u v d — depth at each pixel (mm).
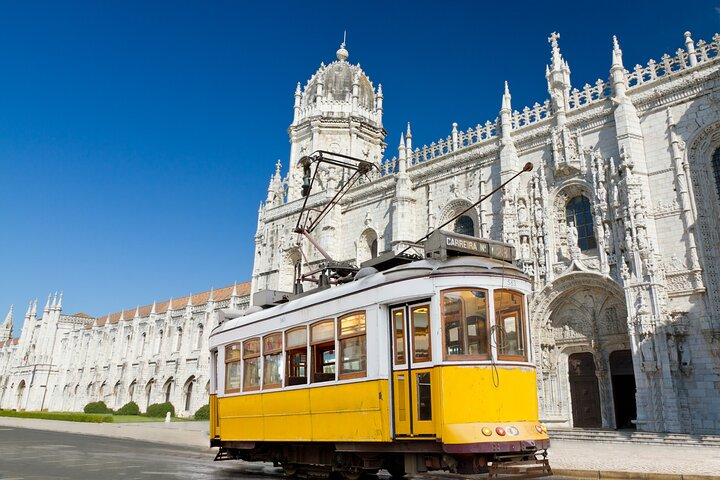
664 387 28641
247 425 18375
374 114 58906
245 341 19266
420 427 13094
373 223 47906
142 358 81750
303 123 57562
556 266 35219
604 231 33188
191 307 76438
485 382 13133
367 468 14852
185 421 59312
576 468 18344
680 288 30297
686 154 31562
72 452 26422
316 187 53938
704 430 28047
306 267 51406
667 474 16484
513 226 37031
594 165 34406
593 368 33688
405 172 45375
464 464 12688
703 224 30391
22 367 111750
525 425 13320
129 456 24797
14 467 19719
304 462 16812
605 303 33312
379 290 14398
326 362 15781
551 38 38656
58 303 110312
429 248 14906
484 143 41000
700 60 32250
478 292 13781
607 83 35406
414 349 13656
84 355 98500
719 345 28594
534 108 38750
